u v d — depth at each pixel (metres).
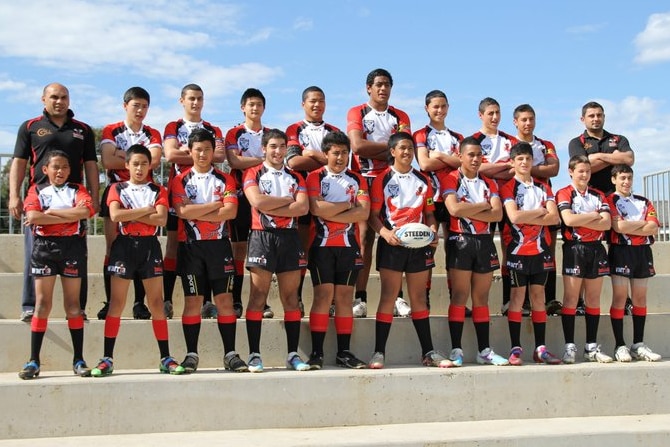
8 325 5.17
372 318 5.68
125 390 4.56
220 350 5.40
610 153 6.45
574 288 5.72
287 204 5.18
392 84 6.23
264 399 4.72
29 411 4.45
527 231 5.67
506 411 5.08
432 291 6.67
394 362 5.65
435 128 6.24
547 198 5.74
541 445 4.57
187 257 5.11
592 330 5.80
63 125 5.46
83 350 5.27
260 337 5.34
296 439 4.39
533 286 5.71
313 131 6.09
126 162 5.21
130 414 4.56
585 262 5.75
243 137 5.99
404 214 5.48
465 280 5.55
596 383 5.24
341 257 5.29
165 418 4.60
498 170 6.04
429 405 4.96
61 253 4.84
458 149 6.19
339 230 5.31
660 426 4.85
